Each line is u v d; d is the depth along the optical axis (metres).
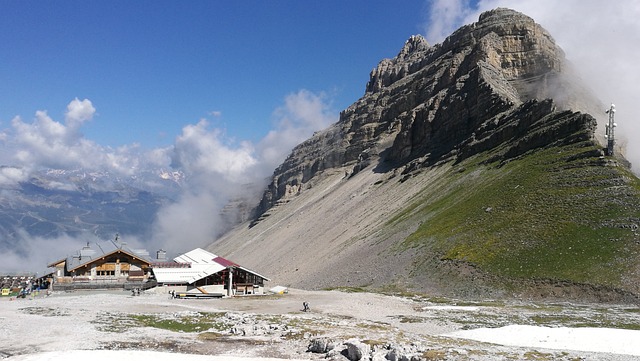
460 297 85.88
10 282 110.06
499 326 59.00
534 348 46.84
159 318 59.44
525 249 92.31
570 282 79.62
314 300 81.75
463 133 192.50
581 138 123.19
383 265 113.81
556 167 116.81
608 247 83.69
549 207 102.44
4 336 47.75
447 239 109.31
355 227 170.62
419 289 94.00
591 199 98.88
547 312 68.19
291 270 157.62
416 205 152.50
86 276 95.19
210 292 87.69
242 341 48.00
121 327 53.41
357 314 68.50
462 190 139.75
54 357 39.41
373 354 40.72
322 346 44.03
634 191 95.56
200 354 42.81
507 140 156.00
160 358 39.97
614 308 70.19
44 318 58.09
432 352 40.53
